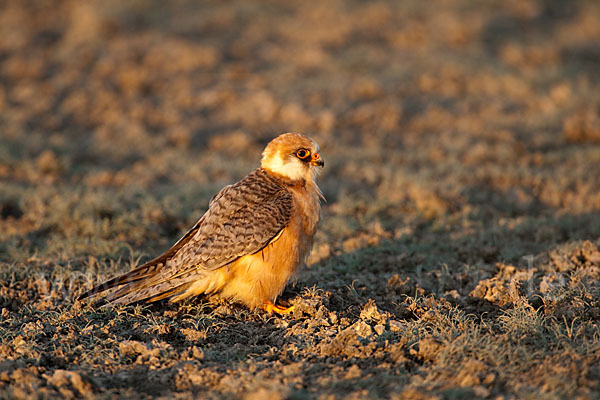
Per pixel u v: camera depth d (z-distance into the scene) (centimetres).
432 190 1421
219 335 832
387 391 673
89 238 1191
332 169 1689
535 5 3184
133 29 2775
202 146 1916
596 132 1836
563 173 1542
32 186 1530
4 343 774
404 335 793
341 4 3075
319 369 726
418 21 2933
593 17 3027
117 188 1532
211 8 3070
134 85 2286
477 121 2008
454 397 648
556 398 631
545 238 1173
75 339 794
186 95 2223
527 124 1975
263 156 938
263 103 2145
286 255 888
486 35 2812
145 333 820
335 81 2336
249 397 652
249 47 2683
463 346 738
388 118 2058
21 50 2555
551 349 750
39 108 2108
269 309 905
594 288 895
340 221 1280
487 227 1263
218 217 884
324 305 899
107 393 675
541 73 2405
